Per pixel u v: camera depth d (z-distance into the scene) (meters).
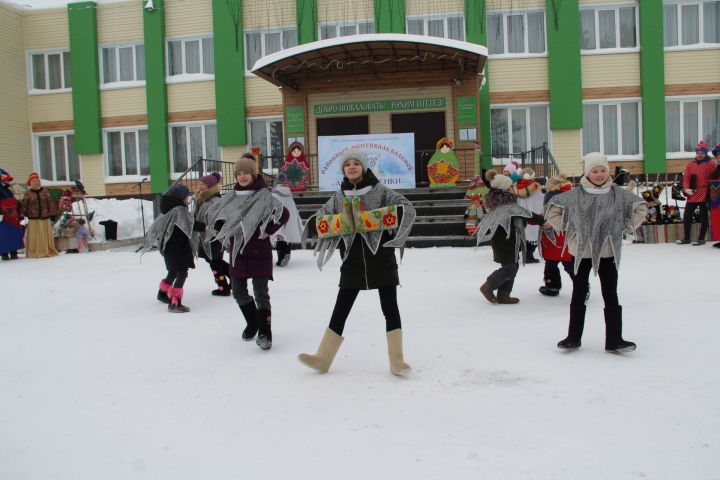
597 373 4.11
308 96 17.67
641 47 17.52
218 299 7.24
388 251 4.26
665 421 3.28
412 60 15.90
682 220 11.94
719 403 3.50
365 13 18.27
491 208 6.39
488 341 5.00
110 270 10.02
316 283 8.03
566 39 17.61
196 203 7.38
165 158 19.52
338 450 3.05
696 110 17.80
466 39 17.91
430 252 11.18
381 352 4.78
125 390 4.04
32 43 20.28
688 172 11.04
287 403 3.73
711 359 4.33
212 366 4.55
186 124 19.61
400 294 7.10
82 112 19.95
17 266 11.02
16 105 19.98
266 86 18.94
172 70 19.73
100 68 19.98
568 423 3.29
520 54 17.89
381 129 17.36
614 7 17.81
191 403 3.78
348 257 4.26
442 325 5.59
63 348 5.11
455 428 3.27
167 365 4.59
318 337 5.32
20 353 4.98
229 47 18.88
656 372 4.09
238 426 3.39
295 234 9.48
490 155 16.75
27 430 3.41
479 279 8.03
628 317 5.67
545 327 5.43
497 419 3.37
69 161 20.66
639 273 8.09
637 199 4.55
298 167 15.08
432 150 17.23
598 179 4.59
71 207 13.67
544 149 13.42
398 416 3.47
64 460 3.02
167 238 6.38
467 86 16.84
